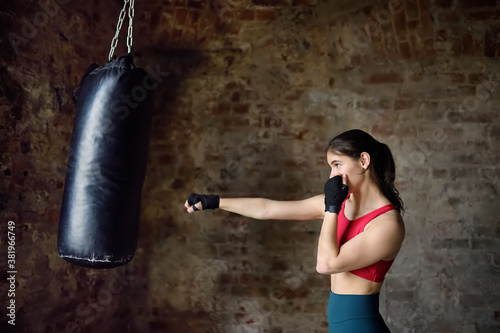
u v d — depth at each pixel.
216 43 3.09
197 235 3.08
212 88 3.11
